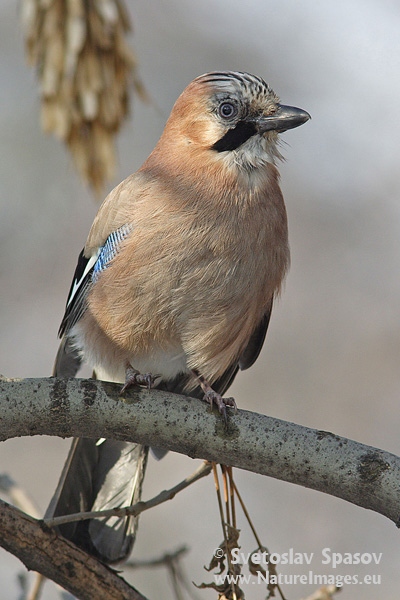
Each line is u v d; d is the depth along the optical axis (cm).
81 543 809
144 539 1245
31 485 1268
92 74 584
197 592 1195
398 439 1273
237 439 638
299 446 629
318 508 1256
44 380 649
